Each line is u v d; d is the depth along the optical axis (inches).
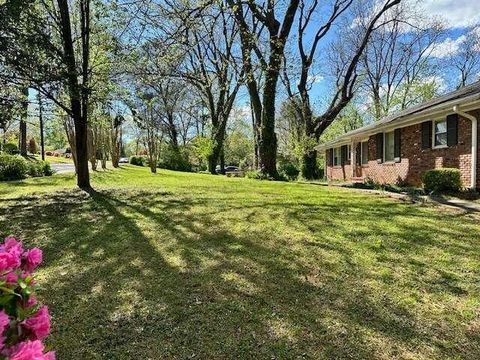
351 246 201.8
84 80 375.2
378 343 108.9
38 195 391.5
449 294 141.6
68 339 109.7
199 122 1435.8
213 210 306.2
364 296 139.7
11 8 264.2
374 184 553.6
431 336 113.0
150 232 233.6
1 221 265.9
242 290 144.8
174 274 161.8
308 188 499.8
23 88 325.7
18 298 52.3
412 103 1227.2
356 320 121.9
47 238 220.5
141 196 387.5
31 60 294.0
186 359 100.8
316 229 239.6
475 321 121.9
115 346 106.7
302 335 112.7
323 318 123.0
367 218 273.4
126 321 120.7
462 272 163.8
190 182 567.8
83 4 392.2
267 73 628.1
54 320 120.6
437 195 405.4
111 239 217.6
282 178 720.3
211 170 1119.6
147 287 147.5
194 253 190.5
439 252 191.2
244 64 547.8
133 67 432.5
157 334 113.0
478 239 214.2
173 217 278.5
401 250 194.7
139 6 379.9
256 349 105.5
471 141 415.2
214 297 138.6
